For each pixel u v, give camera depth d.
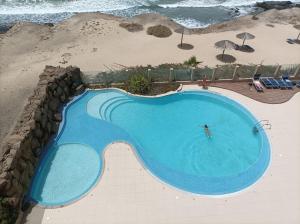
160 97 27.23
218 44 33.25
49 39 40.50
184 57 36.16
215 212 17.88
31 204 17.94
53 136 22.72
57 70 26.72
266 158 21.55
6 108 27.48
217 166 21.28
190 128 24.55
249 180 19.86
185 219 17.47
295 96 27.83
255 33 43.19
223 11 54.12
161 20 45.59
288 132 23.81
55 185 19.20
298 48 39.34
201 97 27.83
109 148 21.86
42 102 22.44
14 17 48.50
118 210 17.83
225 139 23.62
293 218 17.72
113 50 37.66
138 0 56.28
